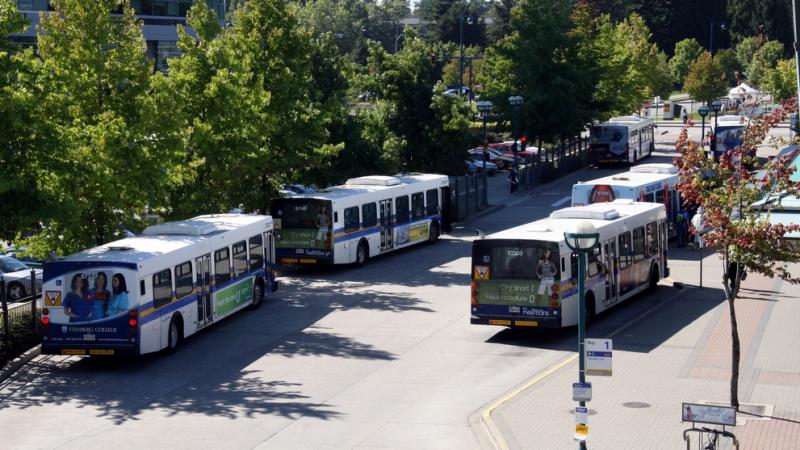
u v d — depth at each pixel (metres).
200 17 39.25
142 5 90.31
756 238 19.72
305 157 43.78
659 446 18.77
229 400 22.94
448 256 43.53
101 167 30.22
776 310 31.12
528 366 25.52
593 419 20.58
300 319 31.59
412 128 56.81
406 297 34.75
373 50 56.84
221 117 37.81
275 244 39.97
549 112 71.88
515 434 19.62
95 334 25.77
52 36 32.22
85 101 32.03
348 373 25.09
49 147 27.84
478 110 60.44
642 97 100.88
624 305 33.03
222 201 39.22
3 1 27.92
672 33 160.50
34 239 31.61
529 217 55.25
